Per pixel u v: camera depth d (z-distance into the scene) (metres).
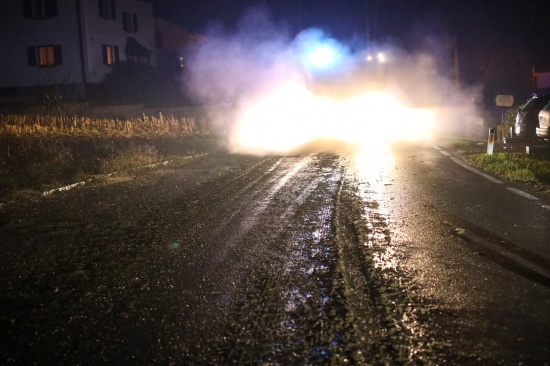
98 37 37.88
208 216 9.59
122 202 11.03
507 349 4.38
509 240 7.55
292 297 5.62
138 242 8.00
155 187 12.77
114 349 4.61
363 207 9.97
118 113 31.80
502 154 16.61
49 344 4.75
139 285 6.17
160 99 39.78
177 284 6.16
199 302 5.59
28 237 8.39
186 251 7.46
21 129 21.88
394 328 4.80
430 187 11.97
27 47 36.78
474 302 5.35
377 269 6.42
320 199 10.84
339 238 7.85
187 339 4.74
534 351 4.34
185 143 21.97
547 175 12.51
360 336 4.66
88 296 5.87
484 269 6.34
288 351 4.43
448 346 4.44
